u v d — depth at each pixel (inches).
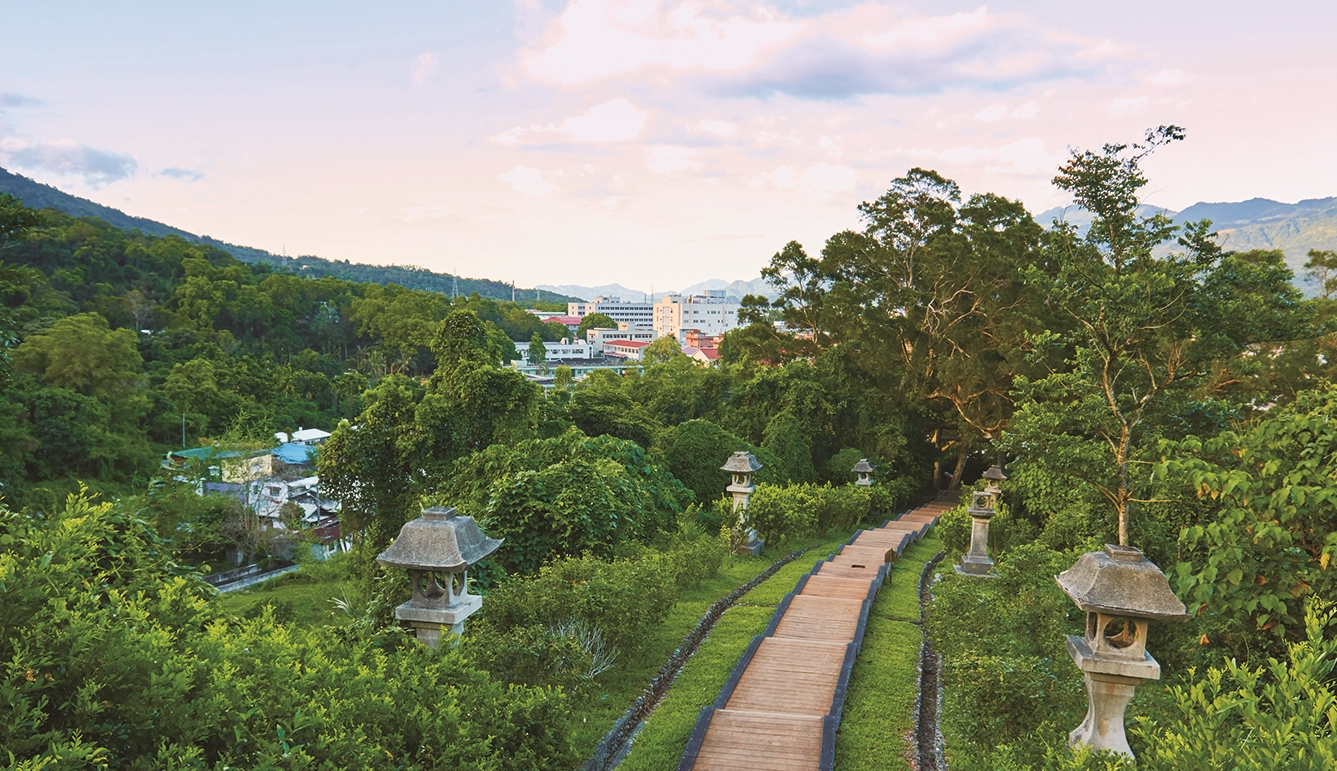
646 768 254.1
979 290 1117.7
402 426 717.3
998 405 1120.8
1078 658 213.9
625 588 347.6
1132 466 360.8
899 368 1204.5
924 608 478.3
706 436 943.7
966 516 643.5
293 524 1334.9
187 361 2620.6
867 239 1258.6
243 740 139.2
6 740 107.9
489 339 802.8
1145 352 369.1
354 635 235.5
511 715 207.9
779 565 631.2
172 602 178.2
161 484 1152.2
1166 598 208.5
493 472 559.5
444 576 271.6
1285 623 222.7
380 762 163.9
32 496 1331.2
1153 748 163.6
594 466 538.3
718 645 380.8
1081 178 422.0
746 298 1406.3
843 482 1104.2
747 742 272.4
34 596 123.4
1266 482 234.1
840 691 313.9
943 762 266.8
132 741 126.2
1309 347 833.5
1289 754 122.8
